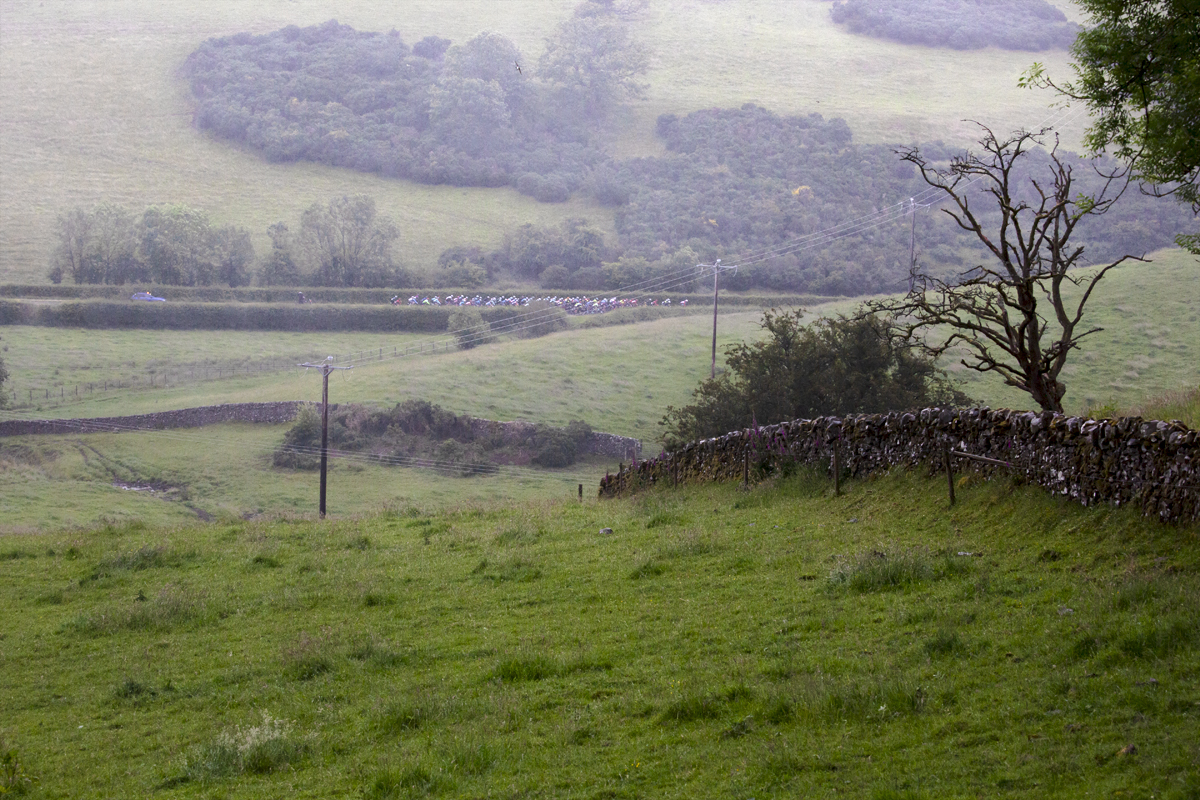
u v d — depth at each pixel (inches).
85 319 4136.3
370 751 352.8
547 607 527.5
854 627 413.1
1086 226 4377.5
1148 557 415.8
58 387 3221.0
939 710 315.3
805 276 4803.2
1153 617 346.3
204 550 781.9
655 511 785.6
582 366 3169.3
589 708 365.7
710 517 743.7
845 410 1572.3
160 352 3796.8
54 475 2369.6
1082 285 2910.9
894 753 291.1
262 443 2588.6
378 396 2874.0
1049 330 2539.4
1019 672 332.8
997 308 737.0
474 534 791.1
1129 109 599.5
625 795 291.1
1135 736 272.1
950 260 4709.6
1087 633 343.6
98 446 2605.8
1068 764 264.5
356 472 2356.1
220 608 587.2
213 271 5147.6
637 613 490.6
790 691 338.6
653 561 585.9
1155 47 532.7
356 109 7834.6
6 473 2341.3
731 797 279.0
